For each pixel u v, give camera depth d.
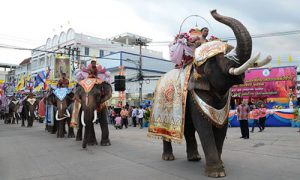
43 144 10.60
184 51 6.21
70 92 13.24
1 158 7.91
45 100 16.77
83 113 9.28
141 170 6.02
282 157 6.99
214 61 5.23
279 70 25.17
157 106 7.01
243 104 12.11
